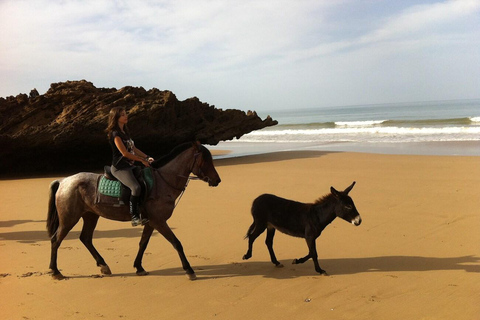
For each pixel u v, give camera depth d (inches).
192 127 1045.8
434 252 333.7
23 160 949.8
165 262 331.6
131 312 242.8
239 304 249.4
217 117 1092.5
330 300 250.5
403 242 362.3
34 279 298.2
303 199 542.3
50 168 982.4
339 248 354.3
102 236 410.3
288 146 1409.9
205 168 308.5
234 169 853.2
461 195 521.0
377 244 359.9
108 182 300.5
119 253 357.1
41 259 344.5
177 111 1017.5
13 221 482.3
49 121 956.0
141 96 997.8
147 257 344.8
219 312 239.6
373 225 416.2
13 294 271.4
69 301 259.9
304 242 372.8
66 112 953.5
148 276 301.6
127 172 293.3
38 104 961.5
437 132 1550.2
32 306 253.0
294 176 723.4
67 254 356.5
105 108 943.0
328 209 294.7
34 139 907.4
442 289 260.5
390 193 553.6
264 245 368.5
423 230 393.1
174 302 255.3
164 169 308.5
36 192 671.1
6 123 934.4
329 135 1734.7
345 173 729.6
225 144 1660.9
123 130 308.7
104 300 260.7
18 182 802.8
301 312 235.9
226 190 622.2
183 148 310.3
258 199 315.6
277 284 278.8
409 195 536.7
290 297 257.0
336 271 300.5
